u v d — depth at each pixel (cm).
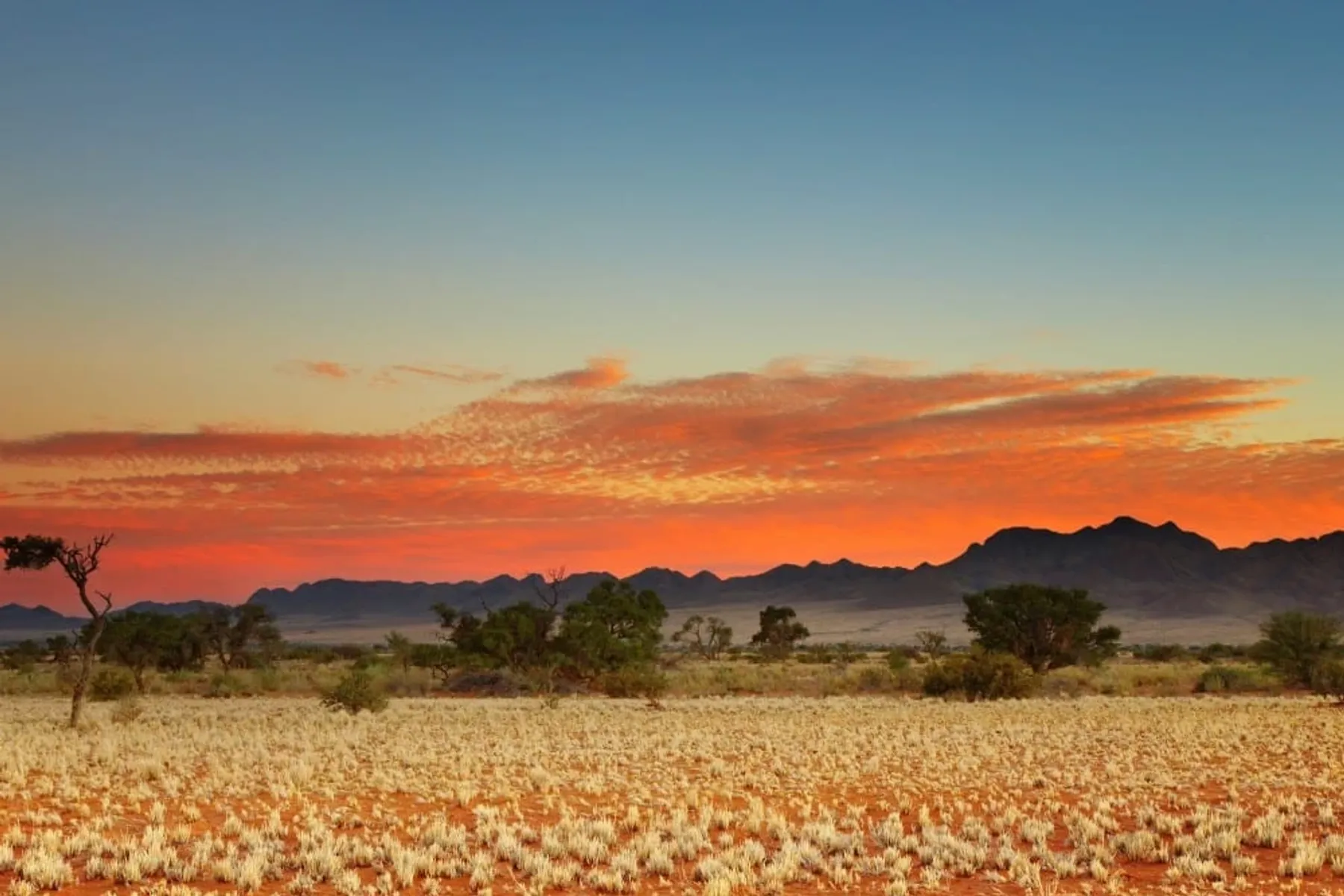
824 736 3484
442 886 1557
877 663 11694
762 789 2409
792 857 1666
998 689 5972
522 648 7644
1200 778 2492
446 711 4994
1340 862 1642
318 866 1598
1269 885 1561
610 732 3694
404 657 8694
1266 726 3862
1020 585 8819
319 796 2261
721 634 16562
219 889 1516
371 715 4631
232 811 2056
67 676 6662
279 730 3769
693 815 2070
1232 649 14225
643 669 7512
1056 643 8588
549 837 1761
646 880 1602
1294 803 2139
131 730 3591
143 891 1473
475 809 2123
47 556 3766
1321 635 6869
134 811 2073
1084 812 2106
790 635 15388
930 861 1722
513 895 1518
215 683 7094
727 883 1495
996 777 2572
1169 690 6869
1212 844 1752
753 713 4731
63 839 1739
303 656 13212
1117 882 1555
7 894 1449
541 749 3128
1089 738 3372
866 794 2369
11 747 2858
